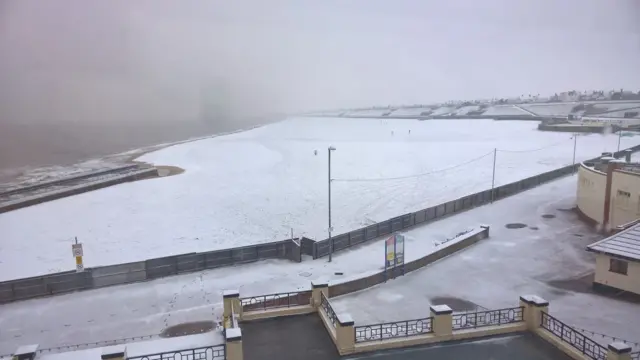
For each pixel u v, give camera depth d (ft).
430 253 88.43
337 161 237.25
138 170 221.25
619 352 38.78
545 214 121.90
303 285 80.23
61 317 70.44
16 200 158.20
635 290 69.10
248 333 48.29
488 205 133.18
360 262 91.97
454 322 59.26
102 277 81.61
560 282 77.36
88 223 132.36
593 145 258.98
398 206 144.46
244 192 169.78
